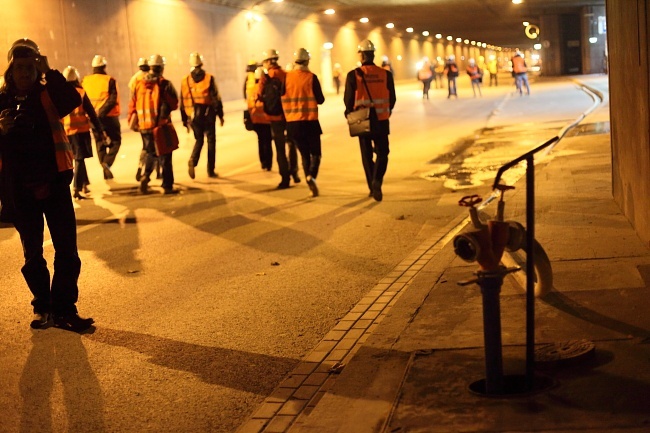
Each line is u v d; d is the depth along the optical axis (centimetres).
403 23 7600
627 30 767
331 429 399
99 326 618
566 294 582
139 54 3659
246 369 518
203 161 1792
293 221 1013
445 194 1170
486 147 1773
